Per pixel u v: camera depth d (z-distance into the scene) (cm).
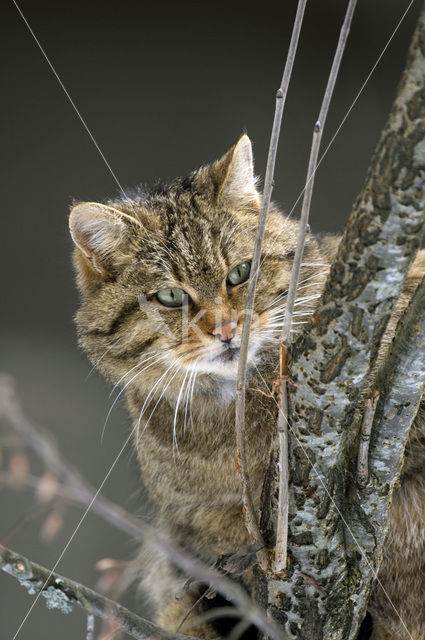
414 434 246
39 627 281
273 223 252
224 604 253
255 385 249
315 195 290
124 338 251
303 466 234
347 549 237
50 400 290
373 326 231
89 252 251
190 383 250
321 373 232
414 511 248
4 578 282
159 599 260
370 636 250
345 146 291
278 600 237
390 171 229
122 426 266
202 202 252
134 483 286
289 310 233
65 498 226
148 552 258
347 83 291
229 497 250
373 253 230
